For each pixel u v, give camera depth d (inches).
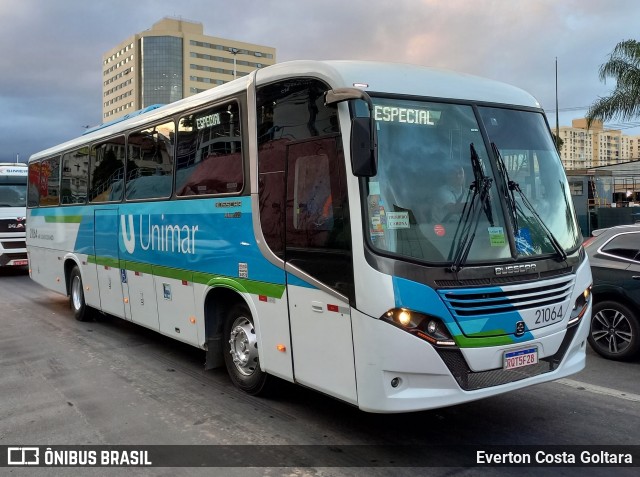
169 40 4803.2
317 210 174.6
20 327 370.3
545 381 175.6
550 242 182.2
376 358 154.9
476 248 165.9
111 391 235.6
